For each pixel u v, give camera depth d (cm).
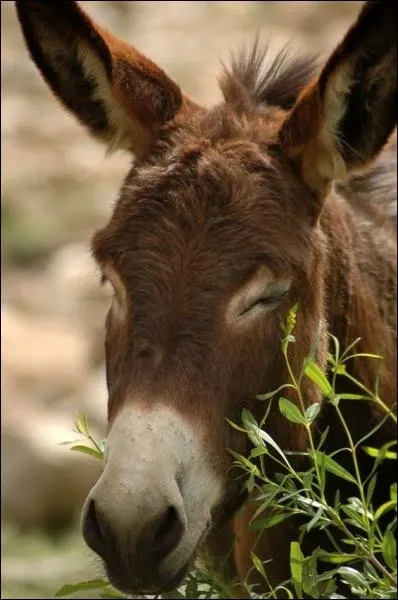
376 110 1342
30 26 1427
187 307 1228
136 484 1157
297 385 1266
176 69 5025
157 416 1193
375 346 1508
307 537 1477
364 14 1268
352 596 1492
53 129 4862
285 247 1276
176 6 5666
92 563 1446
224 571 1465
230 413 1255
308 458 1379
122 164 4653
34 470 2938
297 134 1340
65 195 4466
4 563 2655
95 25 1381
